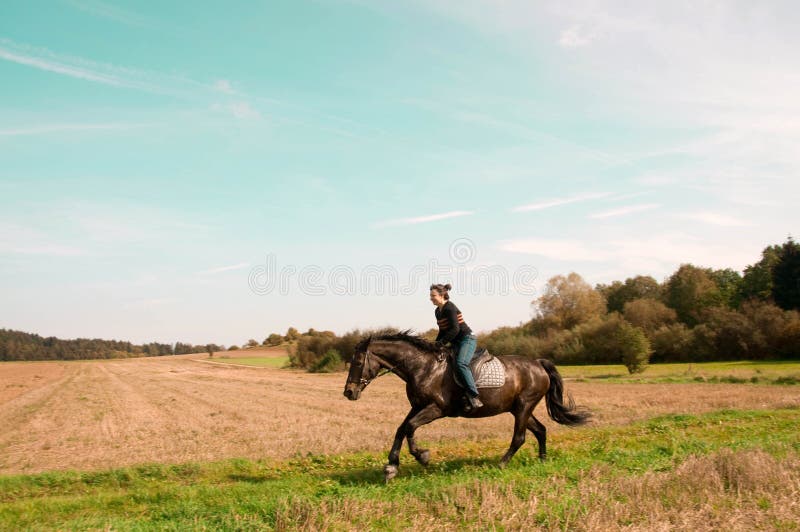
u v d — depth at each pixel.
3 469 13.05
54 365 108.88
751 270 77.88
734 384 31.12
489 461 10.35
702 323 64.25
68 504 8.20
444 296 9.38
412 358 9.38
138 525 6.78
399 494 7.64
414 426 9.17
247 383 49.03
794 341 52.84
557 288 78.62
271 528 6.58
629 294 91.12
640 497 7.38
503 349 67.00
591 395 27.08
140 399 34.19
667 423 14.69
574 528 6.56
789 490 7.67
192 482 9.96
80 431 20.34
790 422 14.25
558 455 10.52
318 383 47.56
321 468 10.80
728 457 8.57
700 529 6.49
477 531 6.47
